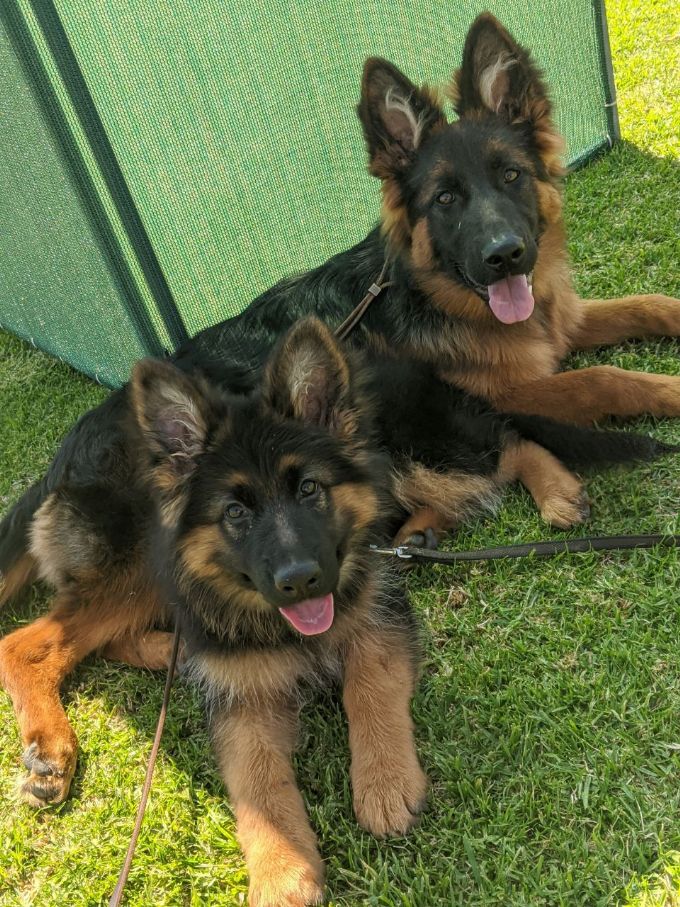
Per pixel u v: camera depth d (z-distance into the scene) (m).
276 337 1.09
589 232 1.37
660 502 0.90
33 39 0.99
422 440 1.00
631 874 0.59
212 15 1.10
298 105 1.23
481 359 1.06
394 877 0.64
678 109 1.58
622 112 1.64
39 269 1.35
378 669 0.76
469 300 1.03
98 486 0.91
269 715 0.77
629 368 1.12
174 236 1.17
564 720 0.71
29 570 1.02
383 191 1.07
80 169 1.08
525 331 1.07
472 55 1.02
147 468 0.78
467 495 0.98
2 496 1.24
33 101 1.06
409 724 0.72
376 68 1.00
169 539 0.79
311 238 1.33
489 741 0.72
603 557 0.86
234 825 0.71
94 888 0.70
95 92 1.03
